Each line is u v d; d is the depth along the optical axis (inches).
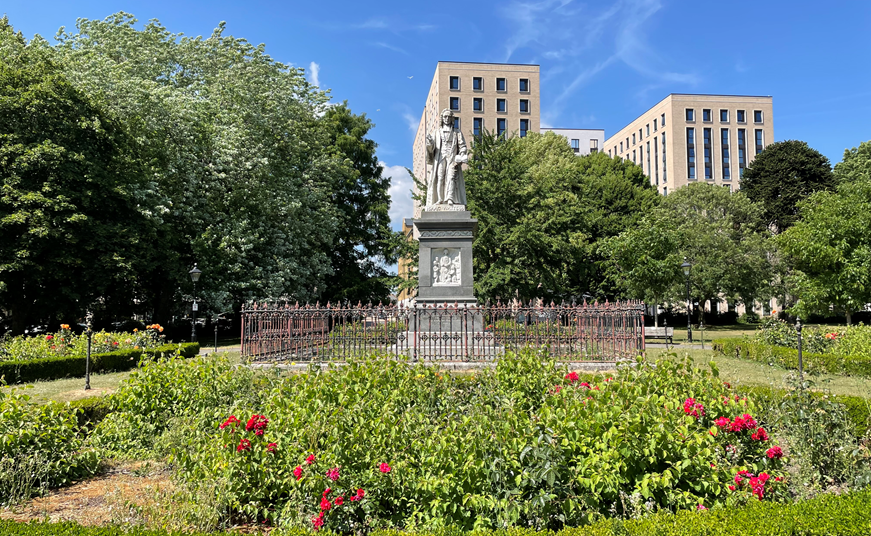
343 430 205.2
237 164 1109.1
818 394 254.1
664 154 3019.2
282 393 258.1
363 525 183.3
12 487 221.9
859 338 554.3
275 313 539.2
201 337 1230.9
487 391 276.7
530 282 1171.9
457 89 2716.5
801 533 153.6
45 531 165.0
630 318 506.6
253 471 202.7
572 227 1325.0
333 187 1424.7
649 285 1069.8
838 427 223.9
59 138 872.9
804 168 1903.3
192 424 277.1
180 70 1210.6
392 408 231.8
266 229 1161.4
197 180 1078.4
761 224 1883.6
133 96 988.6
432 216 608.1
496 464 181.9
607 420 188.7
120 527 179.3
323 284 1322.6
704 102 2960.1
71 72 963.3
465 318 509.4
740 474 181.2
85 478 250.5
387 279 1239.5
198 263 1060.5
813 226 958.4
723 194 1723.7
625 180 1733.5
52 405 269.0
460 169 639.1
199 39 1221.7
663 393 224.7
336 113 1615.4
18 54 927.7
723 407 214.4
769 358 506.0
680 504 175.2
